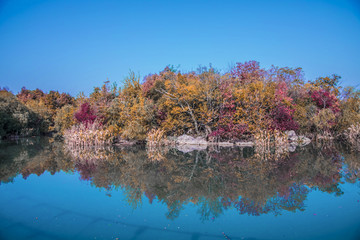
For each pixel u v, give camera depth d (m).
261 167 10.31
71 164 11.45
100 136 19.66
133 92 25.48
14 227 4.53
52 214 5.23
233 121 19.50
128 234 4.25
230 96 19.81
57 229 4.45
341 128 22.64
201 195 6.59
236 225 4.63
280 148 17.39
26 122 33.72
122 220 4.91
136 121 20.91
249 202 5.97
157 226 4.60
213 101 21.02
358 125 20.86
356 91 25.73
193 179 8.39
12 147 19.80
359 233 4.20
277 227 4.53
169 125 21.14
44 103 51.53
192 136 21.92
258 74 30.38
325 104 25.20
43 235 4.19
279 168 10.02
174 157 13.57
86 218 4.98
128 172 9.59
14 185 7.71
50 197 6.47
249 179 8.25
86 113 22.62
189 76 29.70
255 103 19.48
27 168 10.55
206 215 5.18
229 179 8.30
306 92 27.86
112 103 23.86
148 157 13.59
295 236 4.14
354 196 6.28
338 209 5.39
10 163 11.83
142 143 21.64
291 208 5.53
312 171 9.34
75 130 20.81
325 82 33.03
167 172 9.58
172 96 22.19
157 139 19.58
